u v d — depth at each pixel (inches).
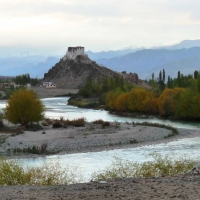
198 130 3029.0
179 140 2514.8
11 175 858.8
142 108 4953.3
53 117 4345.5
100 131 2815.0
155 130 2866.6
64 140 2373.3
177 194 565.0
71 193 608.4
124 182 692.7
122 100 5226.4
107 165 1593.3
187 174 760.3
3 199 573.9
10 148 2121.1
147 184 660.1
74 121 3299.7
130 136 2568.9
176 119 4308.6
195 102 4062.5
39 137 2492.6
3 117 3737.7
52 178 873.5
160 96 4704.7
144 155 1888.5
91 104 6387.8
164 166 918.4
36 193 618.8
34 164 1636.3
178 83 5777.6
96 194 592.4
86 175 1234.0
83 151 2097.7
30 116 3093.0
